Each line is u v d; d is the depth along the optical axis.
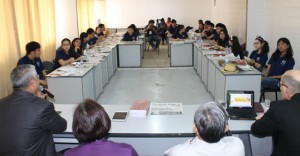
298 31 5.66
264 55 4.95
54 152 2.03
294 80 1.74
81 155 1.31
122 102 5.23
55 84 4.30
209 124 1.30
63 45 5.10
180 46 8.10
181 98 5.39
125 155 1.32
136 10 13.57
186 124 2.33
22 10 5.66
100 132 1.32
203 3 13.58
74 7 8.44
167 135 2.17
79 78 4.26
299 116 1.64
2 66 4.87
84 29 10.54
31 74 1.91
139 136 2.18
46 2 6.84
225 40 6.91
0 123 1.82
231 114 2.43
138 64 8.24
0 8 4.81
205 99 5.30
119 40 8.87
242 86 4.26
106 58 6.32
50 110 1.89
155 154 2.61
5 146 1.81
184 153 1.35
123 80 6.84
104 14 13.26
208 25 9.13
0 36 4.80
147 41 11.53
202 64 6.42
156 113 2.57
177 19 13.70
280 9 6.41
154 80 6.77
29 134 1.81
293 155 1.65
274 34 6.78
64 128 2.02
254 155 2.55
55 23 7.30
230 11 10.30
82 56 5.68
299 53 5.64
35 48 4.21
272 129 1.73
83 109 1.34
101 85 5.76
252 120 2.36
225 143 1.36
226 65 4.36
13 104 1.85
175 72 7.56
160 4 13.54
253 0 7.18
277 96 4.80
